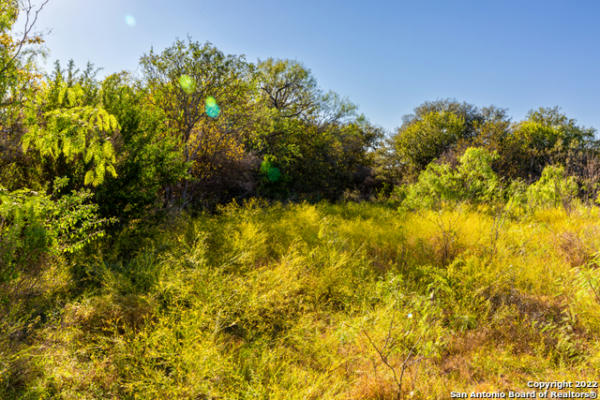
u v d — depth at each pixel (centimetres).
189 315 318
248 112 969
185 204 830
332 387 250
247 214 691
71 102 241
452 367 292
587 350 299
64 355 255
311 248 534
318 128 1677
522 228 581
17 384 234
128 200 530
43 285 310
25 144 242
